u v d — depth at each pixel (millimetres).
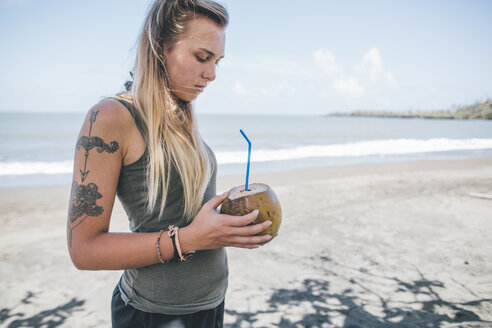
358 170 12719
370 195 8656
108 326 3408
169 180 1137
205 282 1310
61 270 4617
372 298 3799
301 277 4332
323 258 4883
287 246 5336
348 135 35656
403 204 7742
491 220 6480
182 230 1034
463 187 9602
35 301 3865
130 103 1106
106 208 1023
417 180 10719
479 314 3408
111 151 1029
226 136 33375
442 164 14445
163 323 1271
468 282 4082
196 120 1313
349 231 5984
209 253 1320
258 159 15641
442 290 3908
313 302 3754
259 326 3359
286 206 7629
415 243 5375
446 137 32219
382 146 22156
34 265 4746
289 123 65500
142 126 1099
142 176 1120
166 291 1245
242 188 1260
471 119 93438
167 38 1104
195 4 1077
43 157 16578
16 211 7207
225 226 991
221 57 1215
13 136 29922
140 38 1147
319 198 8359
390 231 5961
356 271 4461
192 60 1120
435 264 4602
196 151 1244
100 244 986
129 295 1293
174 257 1052
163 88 1134
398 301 3715
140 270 1261
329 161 15234
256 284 4176
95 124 1020
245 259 4891
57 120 59094
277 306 3693
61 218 6777
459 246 5199
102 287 4195
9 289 4117
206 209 1049
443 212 7074
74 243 988
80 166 1009
